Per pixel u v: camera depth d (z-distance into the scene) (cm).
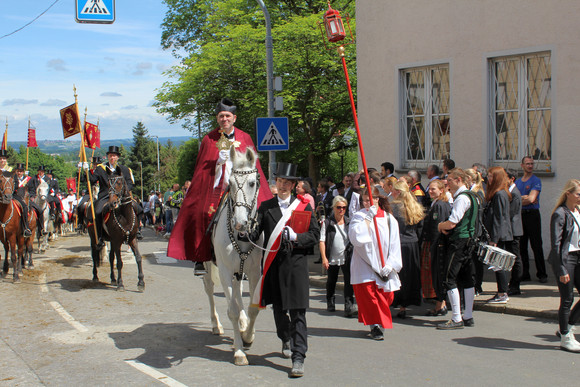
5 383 544
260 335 714
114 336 711
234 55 2180
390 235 669
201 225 650
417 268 795
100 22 983
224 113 666
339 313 836
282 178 580
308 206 578
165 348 655
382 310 664
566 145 1065
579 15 1040
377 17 1380
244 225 552
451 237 721
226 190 625
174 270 1310
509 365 567
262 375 554
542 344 639
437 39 1263
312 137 2586
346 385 520
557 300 823
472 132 1217
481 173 895
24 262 1345
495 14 1162
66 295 990
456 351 620
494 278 1011
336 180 3016
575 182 609
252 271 608
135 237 1052
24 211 1187
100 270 1303
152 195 3275
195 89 2273
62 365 596
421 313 829
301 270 562
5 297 974
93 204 1175
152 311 859
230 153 585
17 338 706
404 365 575
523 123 1142
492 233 809
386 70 1373
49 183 2147
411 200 798
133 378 550
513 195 862
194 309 873
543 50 1092
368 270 664
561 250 605
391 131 1374
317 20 2189
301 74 2316
